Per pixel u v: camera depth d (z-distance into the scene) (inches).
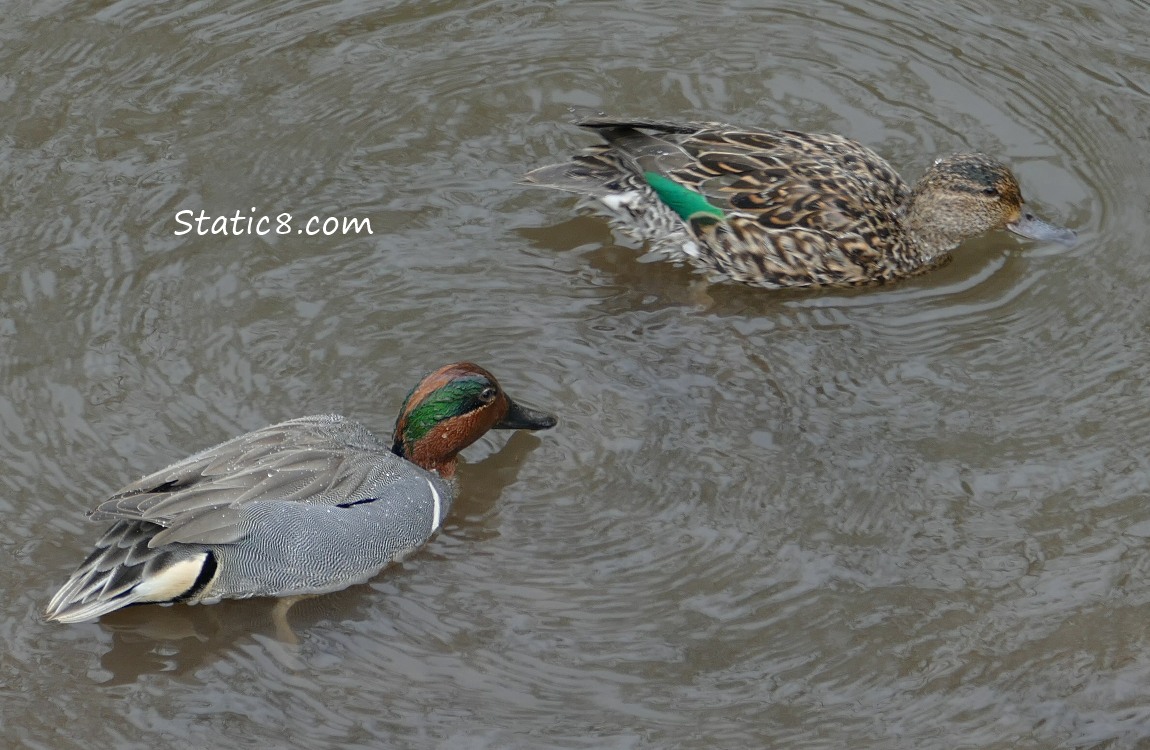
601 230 529.3
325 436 408.2
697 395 456.1
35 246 497.4
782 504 414.9
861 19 616.4
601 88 584.4
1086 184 539.2
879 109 573.6
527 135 562.3
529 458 438.0
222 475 385.1
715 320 490.9
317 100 569.6
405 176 541.3
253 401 446.9
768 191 505.7
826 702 357.1
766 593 387.9
